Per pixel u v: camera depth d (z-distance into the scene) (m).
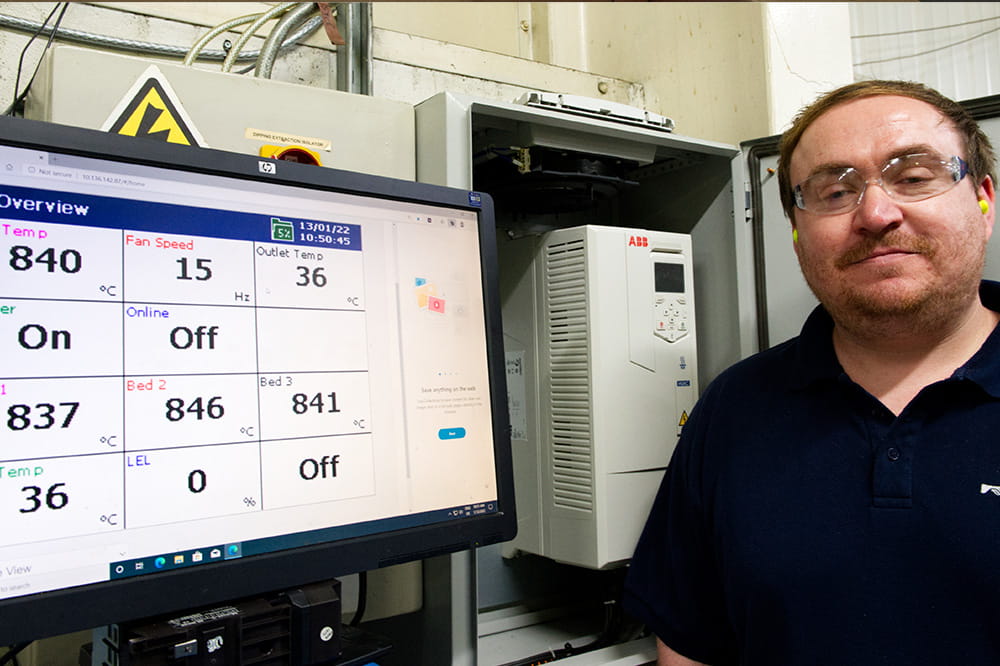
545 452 1.00
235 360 0.56
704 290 1.12
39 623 0.45
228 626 0.52
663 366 0.99
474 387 0.70
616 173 1.07
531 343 1.03
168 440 0.52
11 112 0.88
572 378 0.96
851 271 0.73
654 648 0.95
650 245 1.00
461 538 0.66
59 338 0.49
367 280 0.64
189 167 0.55
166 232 0.54
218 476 0.54
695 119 1.46
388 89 1.24
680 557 0.89
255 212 0.59
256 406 0.57
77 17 1.00
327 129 0.84
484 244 0.71
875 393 0.80
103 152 0.51
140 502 0.51
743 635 0.80
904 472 0.71
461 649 0.77
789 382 0.85
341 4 1.15
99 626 0.47
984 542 0.66
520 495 1.05
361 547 0.59
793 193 0.81
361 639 0.66
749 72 1.34
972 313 0.77
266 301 0.58
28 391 0.48
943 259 0.70
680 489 0.92
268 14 1.04
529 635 1.05
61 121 0.69
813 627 0.72
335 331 0.62
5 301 0.48
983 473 0.69
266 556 0.55
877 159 0.73
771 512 0.78
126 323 0.52
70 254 0.50
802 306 1.03
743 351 1.05
